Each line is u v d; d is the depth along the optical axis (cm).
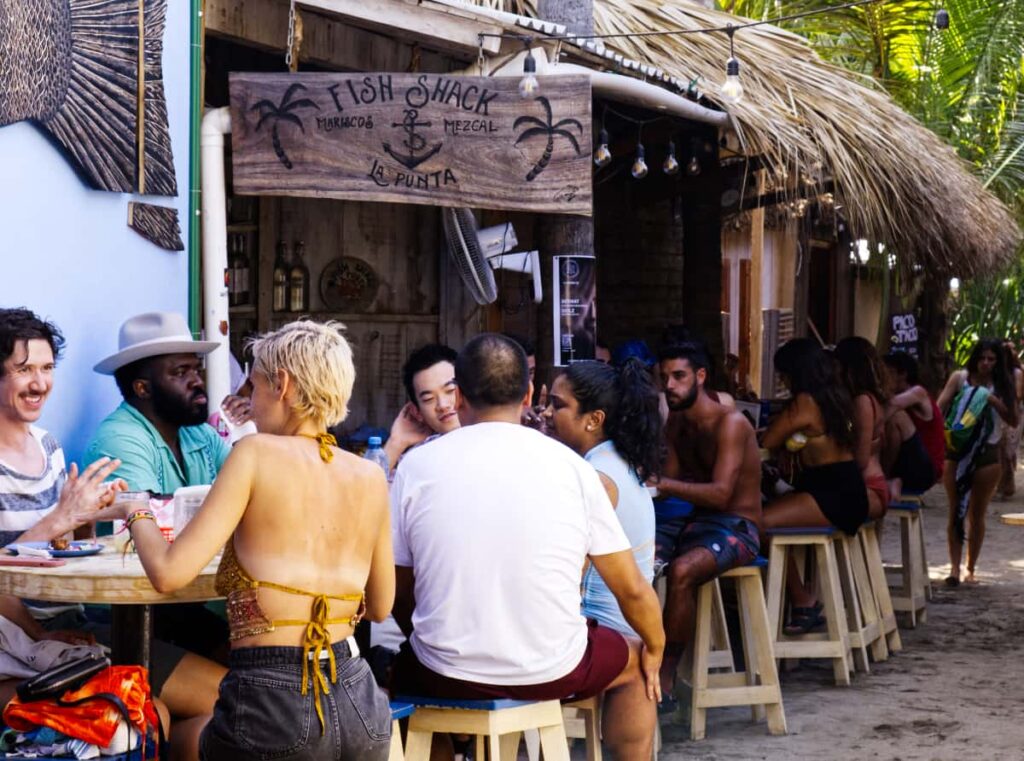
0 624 403
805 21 1538
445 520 409
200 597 369
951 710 671
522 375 427
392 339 864
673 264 1241
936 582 1032
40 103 490
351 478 354
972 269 947
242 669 336
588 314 721
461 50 691
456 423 545
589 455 503
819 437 728
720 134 923
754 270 1767
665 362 652
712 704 622
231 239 805
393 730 406
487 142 624
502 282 962
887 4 1512
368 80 621
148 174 575
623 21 815
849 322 2086
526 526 407
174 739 409
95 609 482
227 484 338
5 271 475
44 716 375
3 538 438
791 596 771
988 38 1534
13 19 468
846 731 634
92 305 539
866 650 774
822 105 845
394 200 627
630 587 433
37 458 454
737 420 645
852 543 784
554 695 414
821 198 1001
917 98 1562
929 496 1512
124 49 552
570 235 727
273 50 688
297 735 330
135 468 488
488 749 428
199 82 627
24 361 441
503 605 407
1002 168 1505
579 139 620
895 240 905
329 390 355
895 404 911
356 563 351
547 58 681
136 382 504
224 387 635
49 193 505
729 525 627
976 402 996
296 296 833
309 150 623
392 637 489
